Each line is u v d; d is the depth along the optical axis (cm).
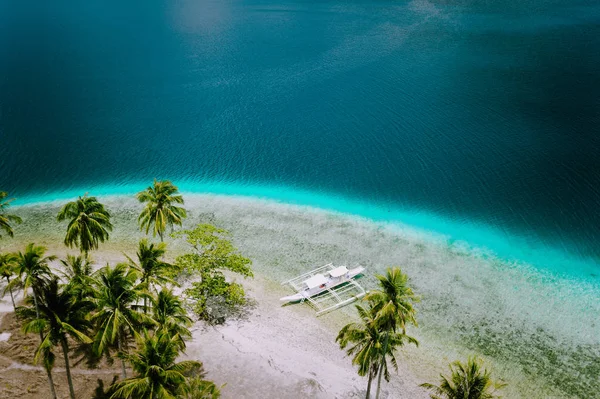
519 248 7500
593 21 18475
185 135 11138
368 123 11381
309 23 19788
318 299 6388
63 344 4134
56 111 12244
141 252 4928
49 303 4050
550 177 9119
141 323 4366
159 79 14212
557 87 12756
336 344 5650
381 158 10012
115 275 4181
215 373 4991
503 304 6391
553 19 18975
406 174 9462
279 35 18225
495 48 15875
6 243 7512
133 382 3697
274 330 5800
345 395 4903
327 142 10681
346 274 6612
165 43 17575
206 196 8962
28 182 9450
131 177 9619
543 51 15438
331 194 8962
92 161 10156
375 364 4450
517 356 5566
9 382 4706
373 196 8869
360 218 8294
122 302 4209
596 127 10712
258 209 8550
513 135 10544
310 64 15125
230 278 6750
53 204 8762
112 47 17225
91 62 15675
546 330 5969
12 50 16888
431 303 6369
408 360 5444
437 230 7950
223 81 14000
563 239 7650
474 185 9031
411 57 15388
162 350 3825
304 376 5056
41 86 13725
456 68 14362
